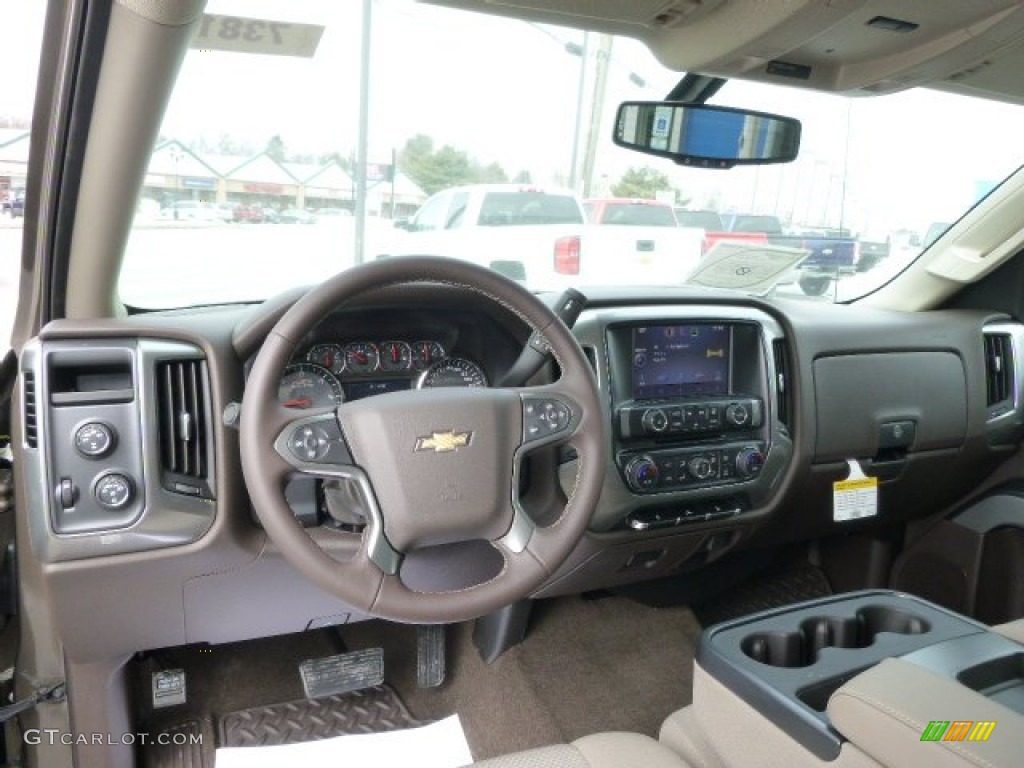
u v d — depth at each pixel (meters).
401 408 1.19
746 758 1.21
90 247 1.45
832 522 2.25
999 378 2.37
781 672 1.21
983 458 2.36
